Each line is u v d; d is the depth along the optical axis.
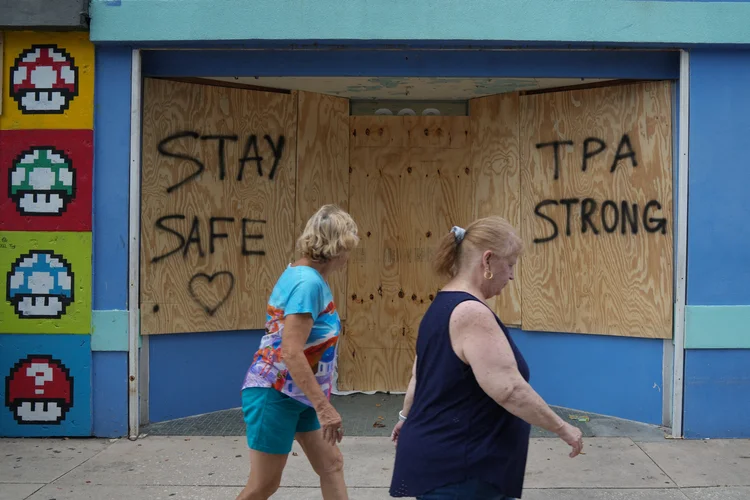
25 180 5.18
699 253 5.18
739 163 5.18
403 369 6.43
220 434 5.30
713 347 5.17
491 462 2.45
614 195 5.59
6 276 5.18
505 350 2.43
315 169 6.21
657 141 5.39
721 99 5.18
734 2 5.07
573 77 5.36
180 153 5.56
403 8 5.05
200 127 5.66
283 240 6.07
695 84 5.18
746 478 4.47
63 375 5.20
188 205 5.61
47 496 4.17
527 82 5.70
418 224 6.39
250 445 3.18
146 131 5.39
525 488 4.32
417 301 6.40
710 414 5.20
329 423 2.97
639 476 4.51
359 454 4.91
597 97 5.66
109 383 5.21
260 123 5.95
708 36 5.07
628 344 5.55
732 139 5.18
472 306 2.50
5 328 5.19
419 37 5.06
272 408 3.14
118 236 5.18
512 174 6.06
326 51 5.36
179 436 5.26
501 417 2.50
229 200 5.80
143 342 5.40
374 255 6.41
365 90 6.09
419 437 2.52
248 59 5.38
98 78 5.17
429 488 2.47
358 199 6.38
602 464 4.71
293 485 4.37
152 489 4.30
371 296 6.41
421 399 2.57
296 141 6.11
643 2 5.07
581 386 5.77
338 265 3.30
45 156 5.17
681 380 5.19
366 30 5.06
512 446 2.50
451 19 5.05
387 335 6.43
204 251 5.68
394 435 2.97
